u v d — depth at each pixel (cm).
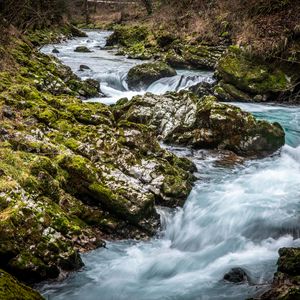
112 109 1273
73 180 796
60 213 707
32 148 838
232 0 2533
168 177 855
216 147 1132
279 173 997
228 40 2420
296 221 767
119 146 894
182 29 2803
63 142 901
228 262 695
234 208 823
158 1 3822
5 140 852
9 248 604
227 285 624
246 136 1102
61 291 621
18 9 1934
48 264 627
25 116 1002
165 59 2338
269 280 624
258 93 1711
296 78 1753
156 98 1253
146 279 660
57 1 3494
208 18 2661
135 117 1207
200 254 729
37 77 1457
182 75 1964
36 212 661
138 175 847
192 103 1212
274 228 762
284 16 1995
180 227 802
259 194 882
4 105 1017
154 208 787
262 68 1777
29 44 1886
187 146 1143
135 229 773
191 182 928
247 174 989
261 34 1944
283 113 1530
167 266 690
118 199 761
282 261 601
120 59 2584
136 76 1925
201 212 827
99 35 4153
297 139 1241
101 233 759
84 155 864
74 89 1608
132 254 720
